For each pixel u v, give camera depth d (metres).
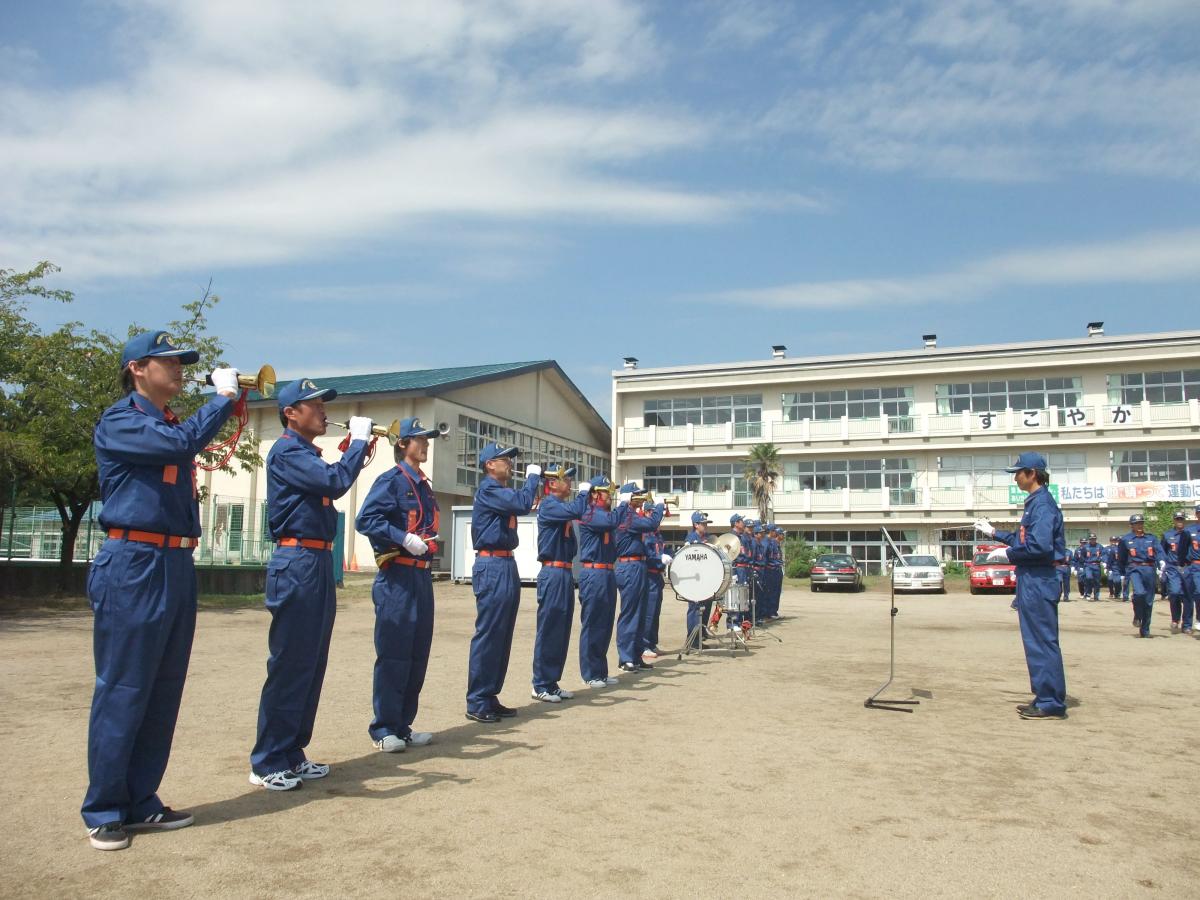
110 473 4.61
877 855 4.36
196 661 10.94
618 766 5.97
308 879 3.91
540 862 4.16
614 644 14.05
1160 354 42.25
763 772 5.87
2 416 18.69
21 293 19.02
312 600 5.47
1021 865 4.28
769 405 48.72
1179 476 42.19
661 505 12.96
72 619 15.95
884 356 46.22
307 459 5.49
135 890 3.76
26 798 5.04
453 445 37.53
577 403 49.97
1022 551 8.16
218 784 5.42
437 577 33.69
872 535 46.22
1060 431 43.25
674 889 3.87
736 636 14.09
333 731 7.07
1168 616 21.05
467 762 6.07
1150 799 5.44
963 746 6.80
